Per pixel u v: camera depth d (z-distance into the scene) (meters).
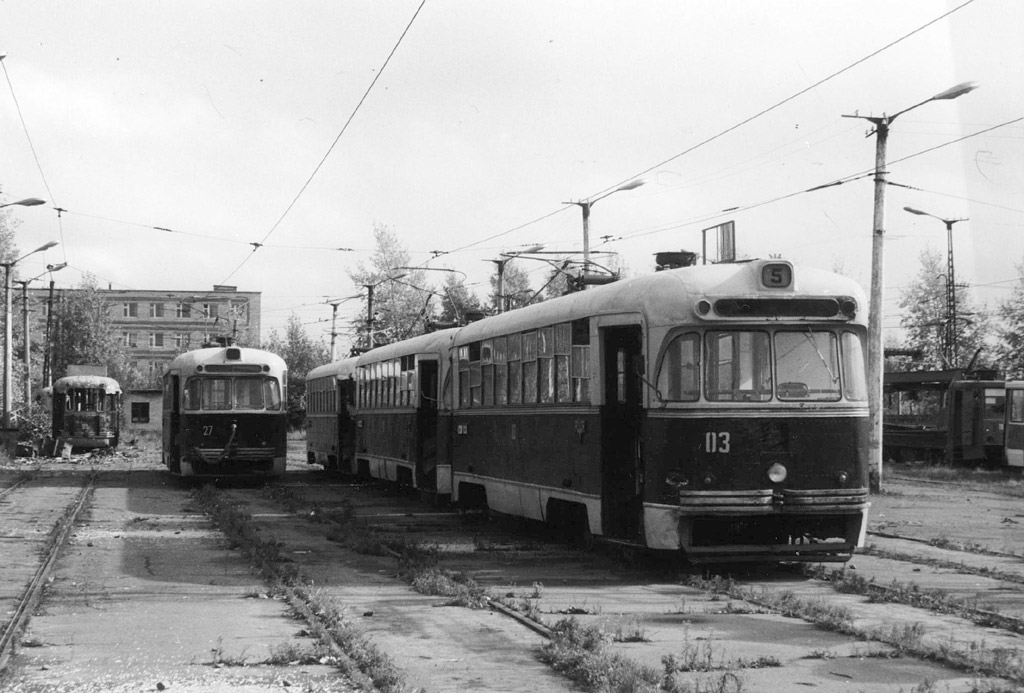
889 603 11.50
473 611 11.19
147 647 9.36
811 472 13.35
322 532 18.89
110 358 86.81
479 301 59.12
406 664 8.74
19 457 47.81
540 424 17.03
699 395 13.26
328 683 8.12
